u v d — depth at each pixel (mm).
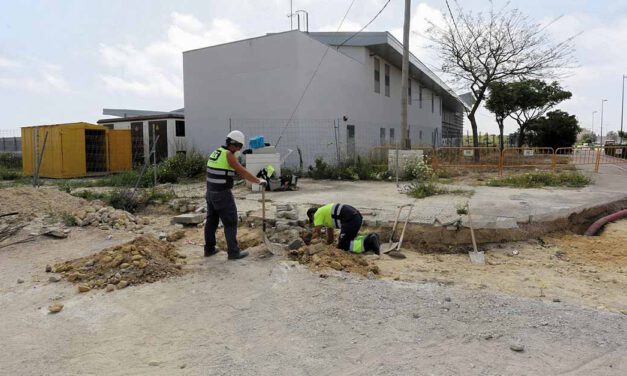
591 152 22938
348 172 15875
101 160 20047
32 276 5785
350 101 21484
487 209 9055
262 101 18031
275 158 12984
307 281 5352
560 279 5914
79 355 3850
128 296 5039
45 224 8305
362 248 6840
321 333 4129
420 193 11273
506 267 6496
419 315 4438
